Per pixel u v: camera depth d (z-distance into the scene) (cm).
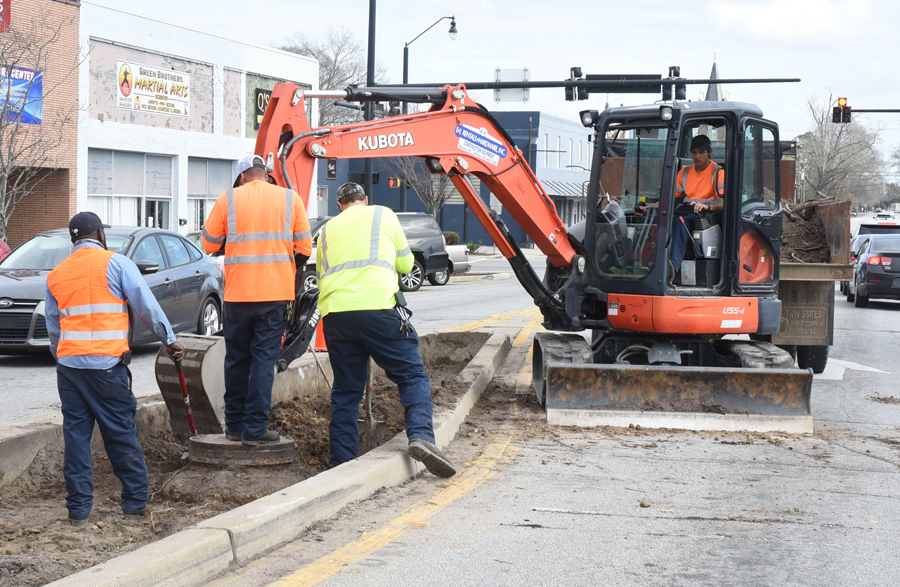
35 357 1280
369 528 529
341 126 763
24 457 613
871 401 1001
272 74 3762
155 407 726
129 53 2941
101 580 388
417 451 622
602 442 766
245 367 615
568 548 501
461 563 473
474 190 902
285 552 484
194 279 1383
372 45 2616
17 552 466
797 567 477
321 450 736
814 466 697
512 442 764
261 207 598
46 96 2500
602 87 2070
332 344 651
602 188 970
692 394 837
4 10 2353
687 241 932
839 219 1124
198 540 446
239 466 599
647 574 463
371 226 651
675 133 889
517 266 952
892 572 470
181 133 3212
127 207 3012
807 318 1134
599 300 952
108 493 599
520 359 1225
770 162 941
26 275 1221
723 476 663
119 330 526
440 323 1689
